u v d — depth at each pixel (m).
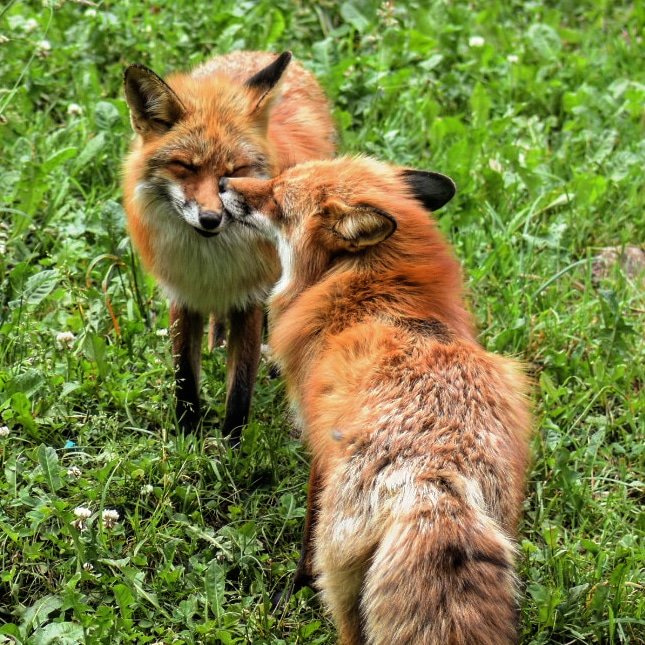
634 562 9.34
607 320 11.69
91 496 9.09
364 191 8.66
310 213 8.64
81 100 14.65
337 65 15.46
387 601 6.70
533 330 11.98
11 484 9.23
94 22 15.69
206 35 16.25
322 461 7.83
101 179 13.56
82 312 11.31
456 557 6.63
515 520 7.63
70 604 8.16
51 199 12.91
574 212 13.84
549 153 15.30
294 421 9.91
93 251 12.27
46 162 12.27
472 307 12.03
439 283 8.44
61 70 15.25
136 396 10.48
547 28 17.41
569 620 8.82
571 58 17.11
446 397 7.59
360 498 7.18
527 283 12.78
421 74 16.44
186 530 9.18
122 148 13.71
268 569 9.18
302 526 9.67
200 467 9.95
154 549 9.01
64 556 8.89
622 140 15.39
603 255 13.46
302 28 17.12
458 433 7.38
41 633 8.03
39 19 15.72
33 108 14.70
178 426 10.55
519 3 18.92
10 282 11.34
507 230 13.14
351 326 8.14
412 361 7.75
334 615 7.69
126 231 12.23
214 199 9.87
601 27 18.56
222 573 8.67
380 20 16.80
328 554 7.39
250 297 10.53
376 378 7.64
